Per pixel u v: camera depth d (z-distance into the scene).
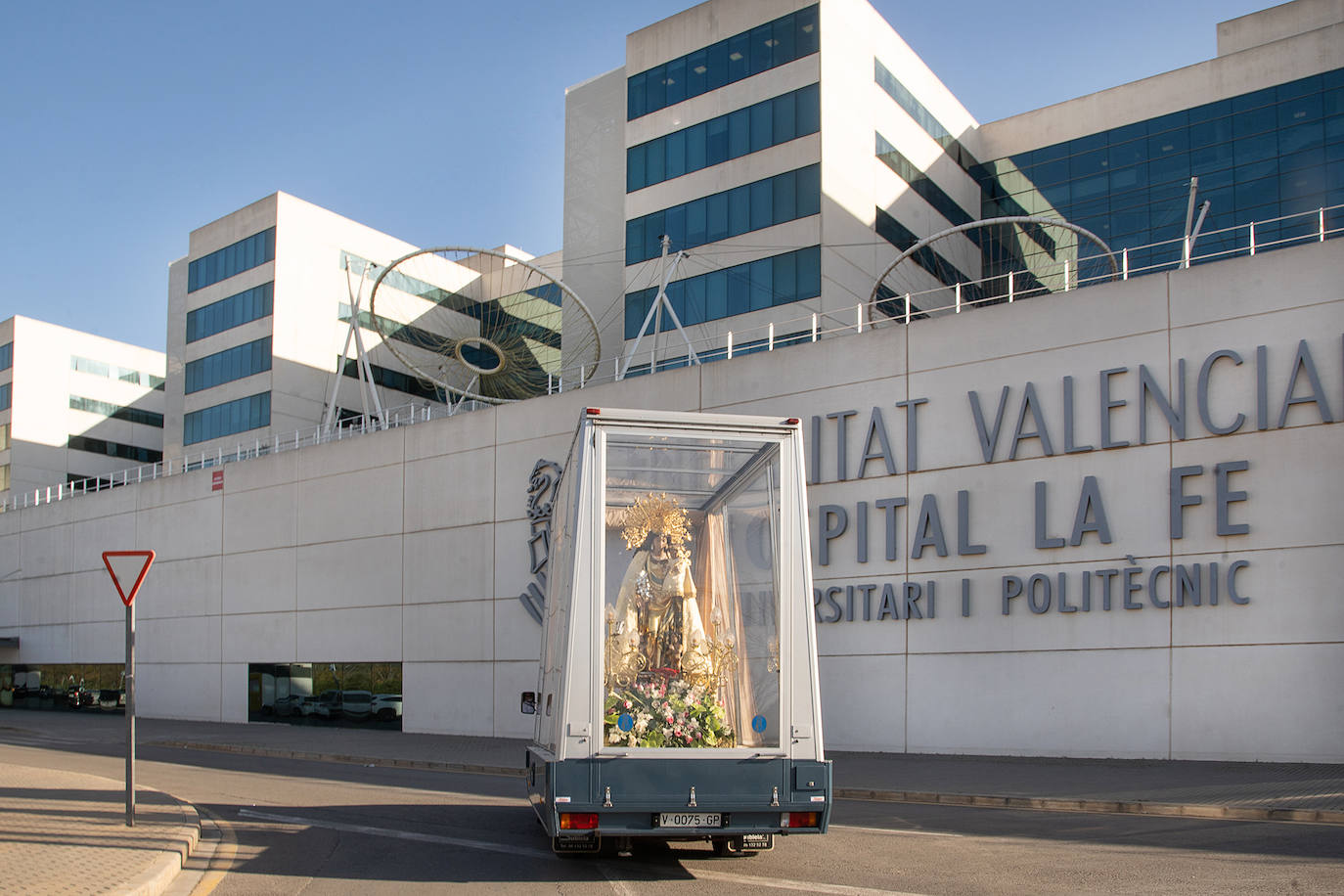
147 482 47.34
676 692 9.34
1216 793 15.34
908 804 15.89
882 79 42.22
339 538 38.22
